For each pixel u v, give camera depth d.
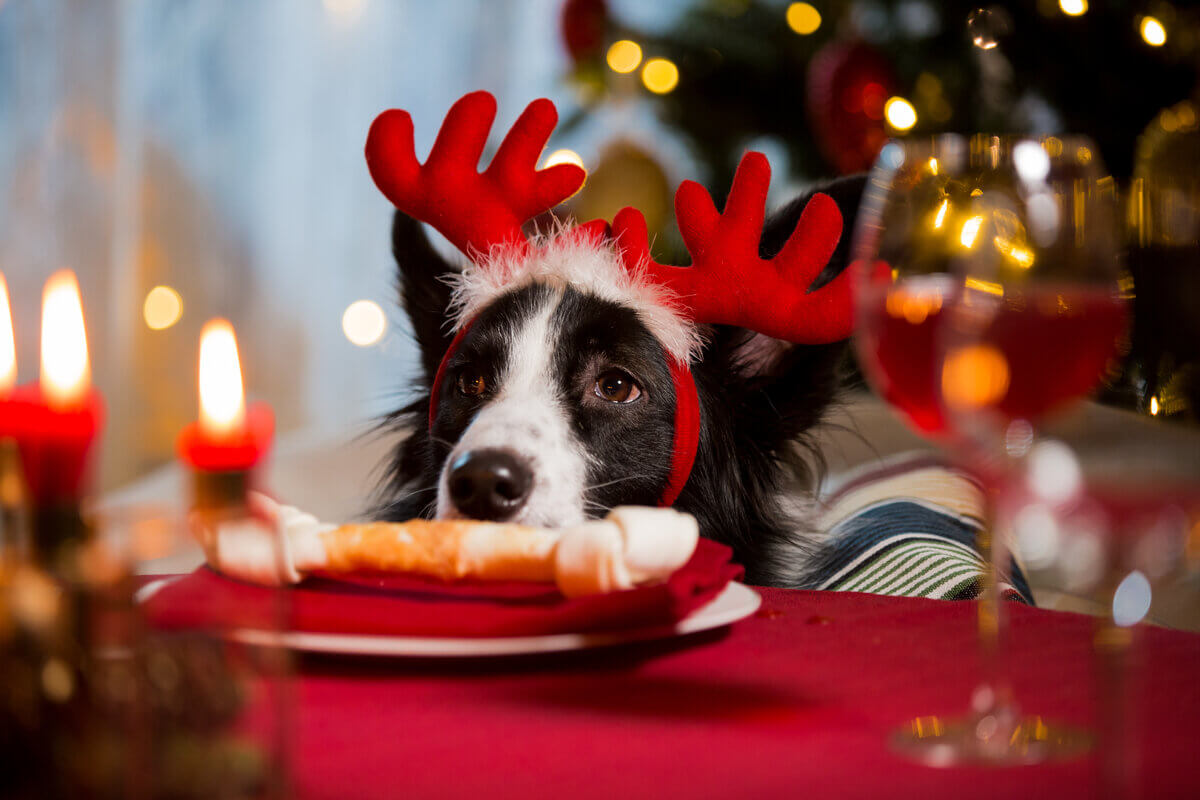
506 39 6.72
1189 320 0.83
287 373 6.78
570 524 1.97
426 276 2.59
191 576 0.83
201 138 6.59
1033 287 0.85
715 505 2.33
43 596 0.67
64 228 5.88
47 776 0.65
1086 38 3.34
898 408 0.98
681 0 5.12
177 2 6.47
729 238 2.00
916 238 0.93
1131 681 0.78
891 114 3.50
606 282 2.13
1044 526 0.83
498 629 1.02
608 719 0.89
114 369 5.99
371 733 0.85
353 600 1.09
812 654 1.09
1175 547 0.78
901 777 0.76
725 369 2.44
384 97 6.81
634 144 4.50
